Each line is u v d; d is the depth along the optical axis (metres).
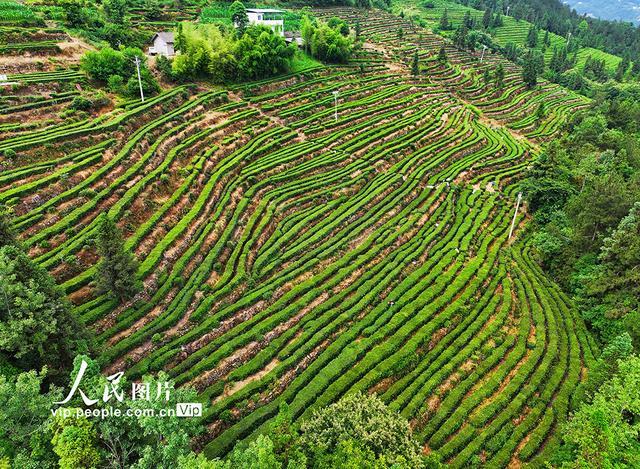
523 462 28.81
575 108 112.06
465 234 52.94
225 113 69.56
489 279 46.25
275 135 67.31
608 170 59.22
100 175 46.81
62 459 18.08
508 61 138.12
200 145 59.16
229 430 28.30
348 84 89.69
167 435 19.66
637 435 24.83
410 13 183.50
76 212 41.66
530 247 53.47
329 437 22.78
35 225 39.66
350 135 71.94
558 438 29.92
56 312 26.70
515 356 36.31
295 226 49.72
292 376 33.28
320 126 72.50
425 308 40.12
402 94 91.88
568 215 52.75
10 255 25.66
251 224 48.59
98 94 60.16
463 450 28.78
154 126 58.09
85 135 51.88
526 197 60.50
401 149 70.31
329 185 58.72
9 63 61.19
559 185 56.62
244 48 79.19
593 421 22.50
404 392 32.00
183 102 68.25
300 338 35.84
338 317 38.34
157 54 78.94
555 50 156.88
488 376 34.88
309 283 41.91
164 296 37.97
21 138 48.81
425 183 63.97
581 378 34.94
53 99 56.94
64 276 36.44
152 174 49.31
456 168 68.50
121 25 85.31
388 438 22.62
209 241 45.12
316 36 95.44
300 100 79.88
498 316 40.53
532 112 107.19
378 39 125.00
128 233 42.50
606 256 40.47
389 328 37.38
